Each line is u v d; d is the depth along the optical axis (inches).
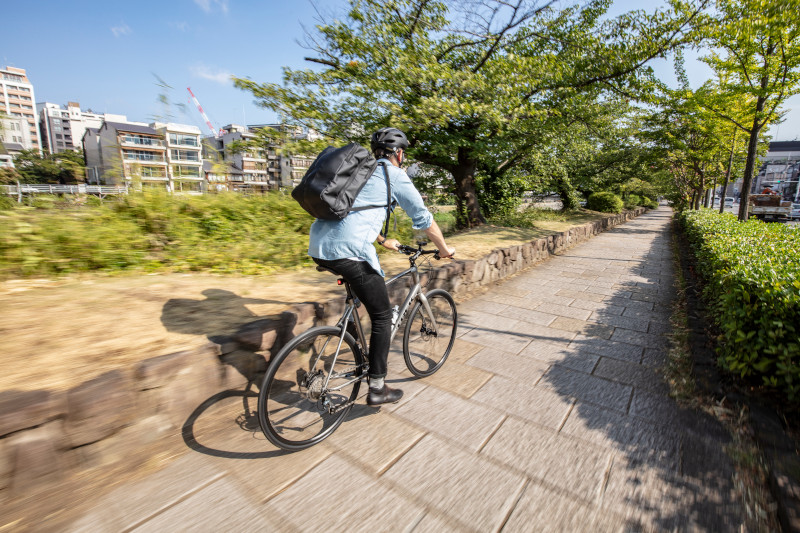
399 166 101.7
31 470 67.8
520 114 377.4
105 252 165.3
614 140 800.3
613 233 672.4
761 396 105.9
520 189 653.9
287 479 79.4
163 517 68.9
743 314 112.9
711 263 194.9
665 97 443.8
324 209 82.2
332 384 94.0
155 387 84.0
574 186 842.2
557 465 84.7
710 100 407.2
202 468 81.5
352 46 367.9
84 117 5920.3
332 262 87.0
